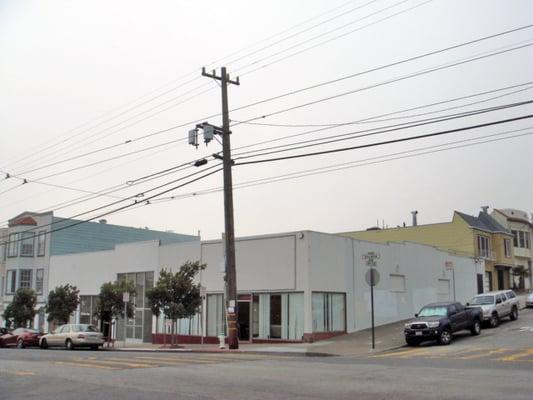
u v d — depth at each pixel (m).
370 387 11.47
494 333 26.89
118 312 34.06
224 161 25.84
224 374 14.28
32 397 11.62
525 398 9.77
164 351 27.23
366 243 33.09
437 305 25.58
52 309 39.38
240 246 31.72
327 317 29.58
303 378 13.12
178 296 30.17
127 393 11.65
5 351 28.58
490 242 53.94
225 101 26.12
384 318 33.66
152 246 37.78
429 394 10.40
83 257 43.56
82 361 19.39
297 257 29.28
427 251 38.97
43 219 49.28
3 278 50.50
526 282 59.81
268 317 30.12
